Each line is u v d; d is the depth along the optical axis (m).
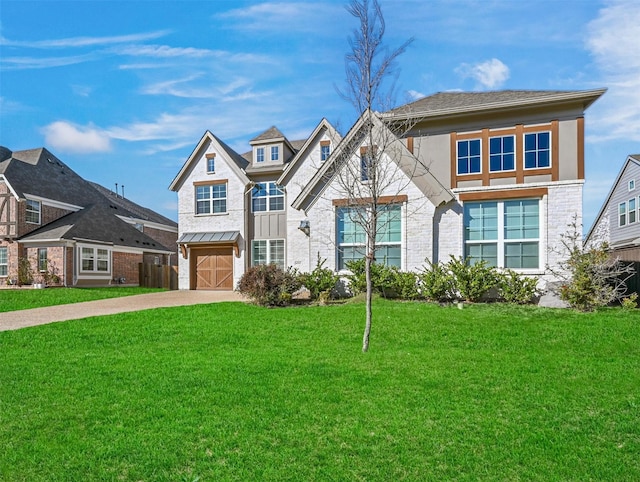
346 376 6.52
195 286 23.30
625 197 28.80
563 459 4.07
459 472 3.86
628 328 9.33
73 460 4.04
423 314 11.20
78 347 8.79
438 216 14.97
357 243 15.32
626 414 5.11
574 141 13.83
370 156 8.80
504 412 5.16
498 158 14.55
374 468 3.90
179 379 6.43
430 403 5.43
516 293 13.31
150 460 4.04
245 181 22.50
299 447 4.28
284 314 12.03
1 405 5.43
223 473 3.81
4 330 10.48
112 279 26.52
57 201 26.91
